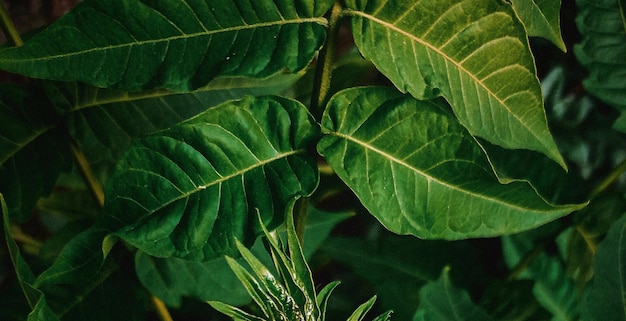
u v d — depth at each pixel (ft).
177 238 1.77
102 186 2.19
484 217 1.80
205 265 2.06
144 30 1.75
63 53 1.75
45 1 2.77
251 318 1.70
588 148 2.77
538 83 1.77
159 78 1.76
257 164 1.80
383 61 1.77
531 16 1.83
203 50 1.76
